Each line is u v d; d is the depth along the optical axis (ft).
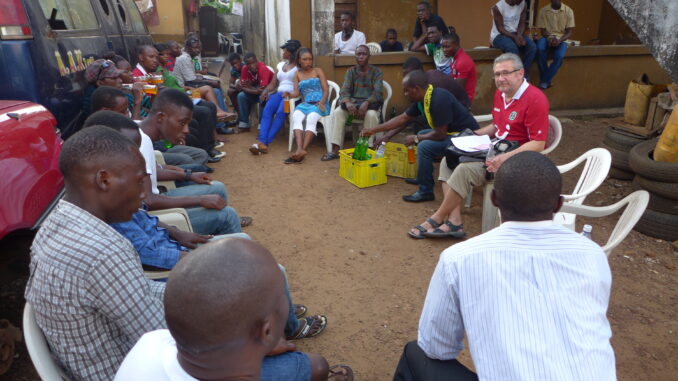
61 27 12.25
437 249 12.72
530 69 25.39
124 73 14.75
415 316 9.95
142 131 10.10
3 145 7.52
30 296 4.97
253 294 3.26
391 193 16.51
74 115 12.37
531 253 4.83
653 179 13.08
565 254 4.83
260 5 33.47
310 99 20.06
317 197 16.16
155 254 7.16
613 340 9.27
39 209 8.03
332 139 20.07
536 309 4.64
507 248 4.89
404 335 9.37
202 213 9.62
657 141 14.94
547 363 4.49
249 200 15.90
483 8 35.73
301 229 13.83
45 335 5.08
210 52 54.08
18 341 8.38
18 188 7.52
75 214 5.07
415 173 17.47
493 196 5.36
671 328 9.64
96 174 5.11
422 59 23.44
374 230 13.78
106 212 5.33
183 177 11.34
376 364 8.62
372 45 29.37
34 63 10.02
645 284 11.17
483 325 4.77
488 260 4.88
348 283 11.12
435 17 23.17
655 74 27.50
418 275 11.48
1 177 7.25
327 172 18.60
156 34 48.60
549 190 4.93
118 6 19.29
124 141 5.40
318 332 9.30
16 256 8.45
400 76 23.61
